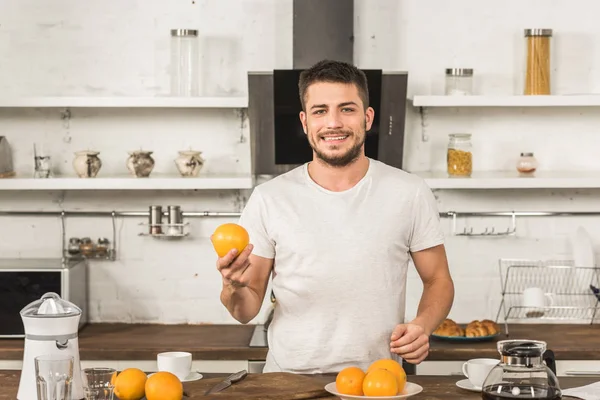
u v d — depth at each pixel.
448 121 4.51
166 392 2.19
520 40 4.48
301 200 2.66
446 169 4.52
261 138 4.20
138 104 4.14
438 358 3.87
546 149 4.54
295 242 2.62
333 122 2.55
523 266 4.53
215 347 3.91
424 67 4.48
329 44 4.21
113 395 2.24
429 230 2.71
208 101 4.13
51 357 2.11
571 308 4.51
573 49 4.50
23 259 4.45
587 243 4.46
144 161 4.23
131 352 3.90
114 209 4.53
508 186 4.16
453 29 4.47
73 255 4.48
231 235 2.23
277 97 4.02
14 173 4.38
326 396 2.29
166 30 4.45
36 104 4.12
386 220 2.64
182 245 4.53
